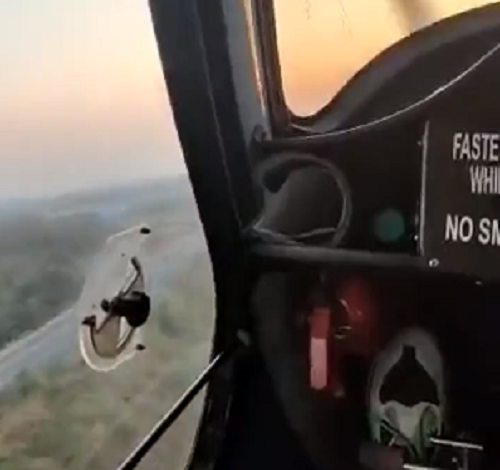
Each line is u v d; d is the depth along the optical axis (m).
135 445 0.44
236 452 0.55
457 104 0.49
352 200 0.51
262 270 0.52
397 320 0.52
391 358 0.53
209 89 0.46
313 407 0.54
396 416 0.53
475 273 0.50
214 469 0.52
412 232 0.51
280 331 0.53
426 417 0.53
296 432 0.55
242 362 0.53
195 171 0.47
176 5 0.43
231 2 0.46
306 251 0.52
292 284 0.53
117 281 0.44
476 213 0.49
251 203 0.50
